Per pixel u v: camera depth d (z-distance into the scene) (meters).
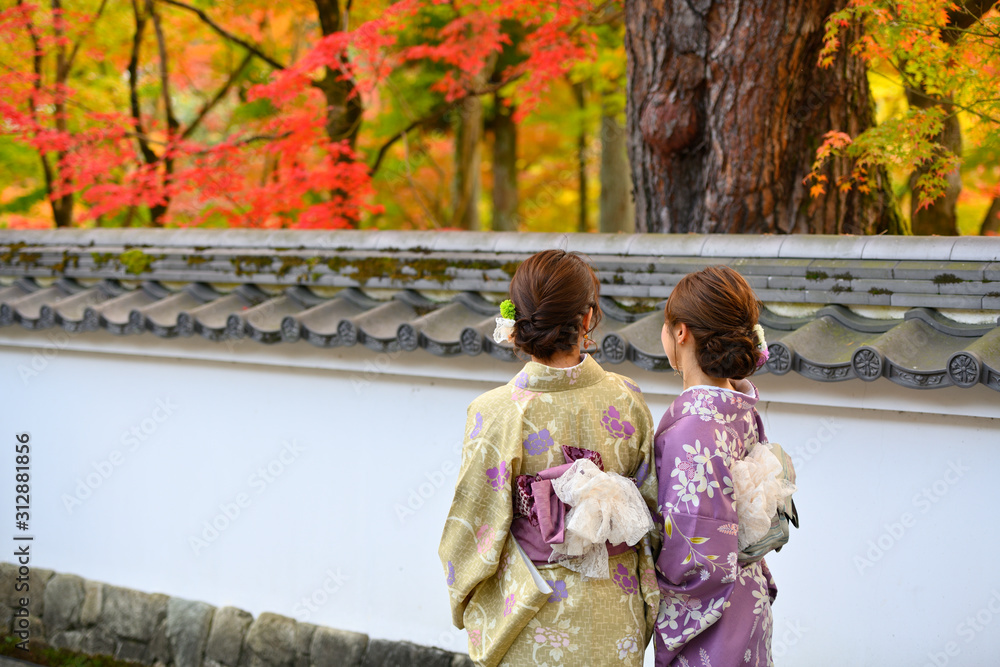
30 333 4.38
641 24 4.20
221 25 9.07
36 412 4.50
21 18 6.79
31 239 4.52
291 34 9.99
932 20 3.64
